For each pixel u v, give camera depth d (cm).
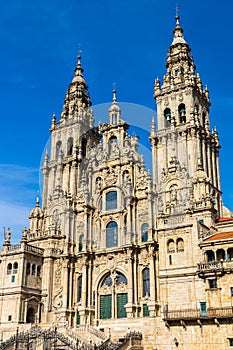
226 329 5412
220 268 5734
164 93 8675
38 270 8012
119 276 7625
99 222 7975
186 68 8912
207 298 5741
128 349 5631
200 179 7194
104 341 5675
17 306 7350
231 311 5450
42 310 7800
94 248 7912
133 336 5853
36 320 7625
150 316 6569
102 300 7662
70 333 6131
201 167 7406
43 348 5834
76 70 10656
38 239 8300
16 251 7781
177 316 5828
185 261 6212
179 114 8406
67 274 7900
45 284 7944
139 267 7419
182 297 6041
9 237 8106
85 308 7519
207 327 5550
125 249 7506
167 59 9294
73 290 7888
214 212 6956
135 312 7119
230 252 5903
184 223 6400
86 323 7425
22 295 7469
